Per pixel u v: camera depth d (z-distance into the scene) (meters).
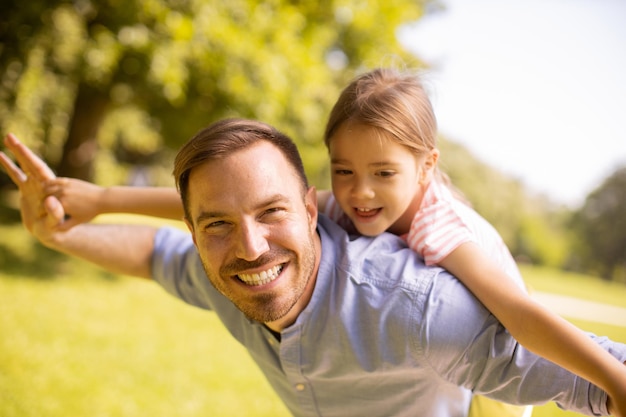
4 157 2.38
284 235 1.67
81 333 6.55
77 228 2.37
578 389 1.61
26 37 9.05
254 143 1.67
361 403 1.94
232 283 1.70
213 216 1.65
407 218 2.29
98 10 9.17
